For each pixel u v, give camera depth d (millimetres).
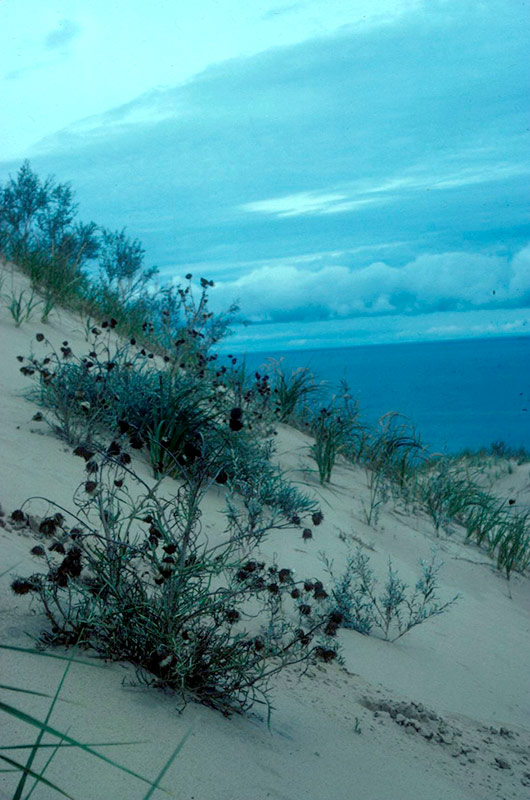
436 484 8656
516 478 14398
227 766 1915
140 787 1618
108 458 2730
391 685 3598
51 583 2574
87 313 9453
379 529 6973
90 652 2320
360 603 4730
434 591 5832
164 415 5473
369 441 9367
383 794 2213
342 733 2652
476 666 4488
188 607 2465
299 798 1927
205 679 2445
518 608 6355
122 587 2510
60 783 1518
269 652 2721
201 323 7852
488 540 8023
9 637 2211
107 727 1843
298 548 5246
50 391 5695
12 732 1645
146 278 10516
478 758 2992
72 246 11453
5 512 3365
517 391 93875
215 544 4379
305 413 10062
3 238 10812
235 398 7551
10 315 8086
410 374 141250
